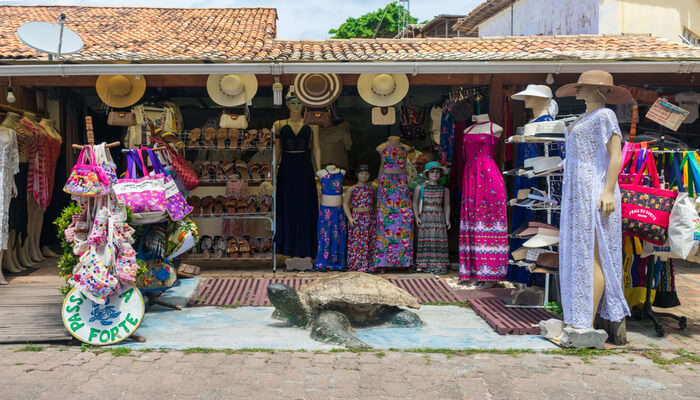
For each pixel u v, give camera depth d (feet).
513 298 19.17
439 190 25.14
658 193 15.92
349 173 31.32
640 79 26.14
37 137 24.21
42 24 21.63
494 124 22.58
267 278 23.77
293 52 25.22
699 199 15.70
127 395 11.33
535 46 27.61
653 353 14.69
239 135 25.45
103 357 13.70
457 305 20.13
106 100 24.12
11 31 30.55
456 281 23.49
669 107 17.67
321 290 16.79
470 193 22.62
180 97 29.78
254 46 28.19
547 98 19.20
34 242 26.71
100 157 15.38
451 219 29.30
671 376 12.89
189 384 11.94
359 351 14.47
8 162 22.33
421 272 25.30
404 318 17.26
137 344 14.82
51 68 21.43
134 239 16.99
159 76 24.93
